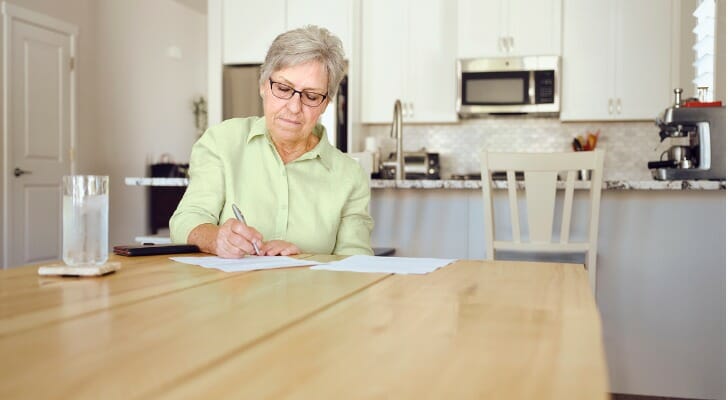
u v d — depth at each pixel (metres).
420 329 0.70
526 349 0.62
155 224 7.27
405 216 3.10
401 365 0.55
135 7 7.07
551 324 0.74
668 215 2.79
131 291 0.93
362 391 0.48
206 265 1.23
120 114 6.82
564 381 0.51
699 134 2.89
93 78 6.38
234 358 0.57
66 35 5.99
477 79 4.98
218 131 1.79
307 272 1.17
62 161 5.95
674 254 2.78
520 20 4.95
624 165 5.11
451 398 0.46
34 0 5.59
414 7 5.11
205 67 8.46
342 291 0.96
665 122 2.92
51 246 5.81
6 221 5.31
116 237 6.75
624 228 2.83
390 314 0.79
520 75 4.93
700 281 2.76
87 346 0.61
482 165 2.52
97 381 0.49
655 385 2.80
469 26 5.02
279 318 0.75
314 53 1.62
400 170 3.79
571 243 2.49
